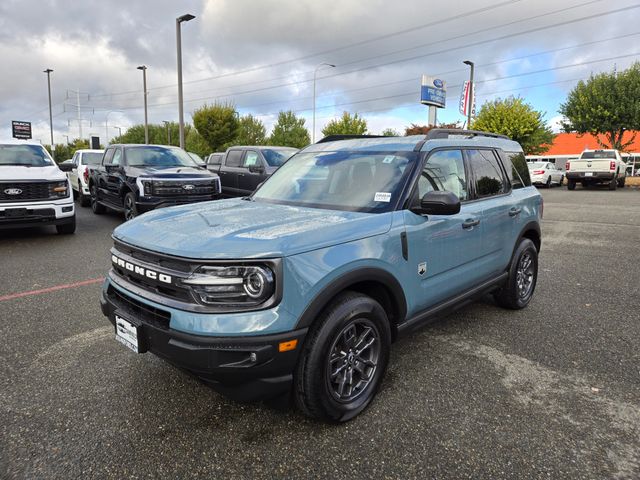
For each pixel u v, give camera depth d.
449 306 3.62
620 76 29.70
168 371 3.39
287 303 2.40
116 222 10.86
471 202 3.90
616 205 15.04
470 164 4.00
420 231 3.18
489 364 3.57
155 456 2.47
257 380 2.44
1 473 2.32
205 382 2.53
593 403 3.02
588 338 4.09
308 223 2.80
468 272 3.81
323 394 2.60
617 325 4.41
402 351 3.80
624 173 24.83
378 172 3.44
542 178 24.78
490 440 2.63
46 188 8.32
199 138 40.97
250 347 2.34
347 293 2.77
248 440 2.62
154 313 2.57
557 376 3.39
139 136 69.31
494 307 4.93
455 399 3.06
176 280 2.46
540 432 2.71
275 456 2.48
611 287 5.71
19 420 2.77
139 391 3.11
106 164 11.10
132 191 9.30
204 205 3.64
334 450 2.54
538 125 32.81
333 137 4.43
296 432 2.70
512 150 4.89
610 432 2.71
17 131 38.59
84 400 3.00
